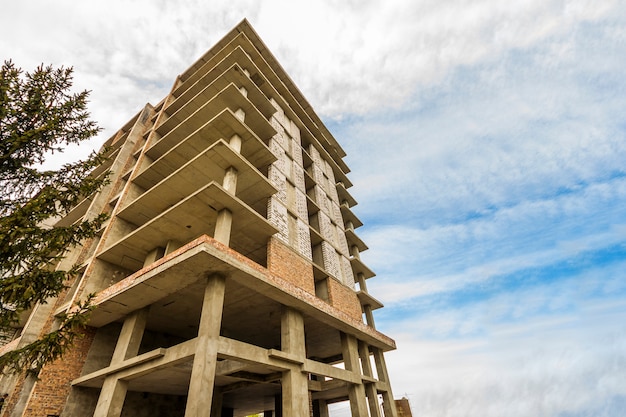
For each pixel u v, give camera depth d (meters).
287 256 15.41
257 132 20.84
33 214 7.34
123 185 22.72
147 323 15.65
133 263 15.84
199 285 12.71
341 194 30.73
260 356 10.80
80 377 12.29
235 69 20.91
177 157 17.61
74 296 13.84
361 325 17.39
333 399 21.98
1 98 7.57
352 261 23.78
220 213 13.27
